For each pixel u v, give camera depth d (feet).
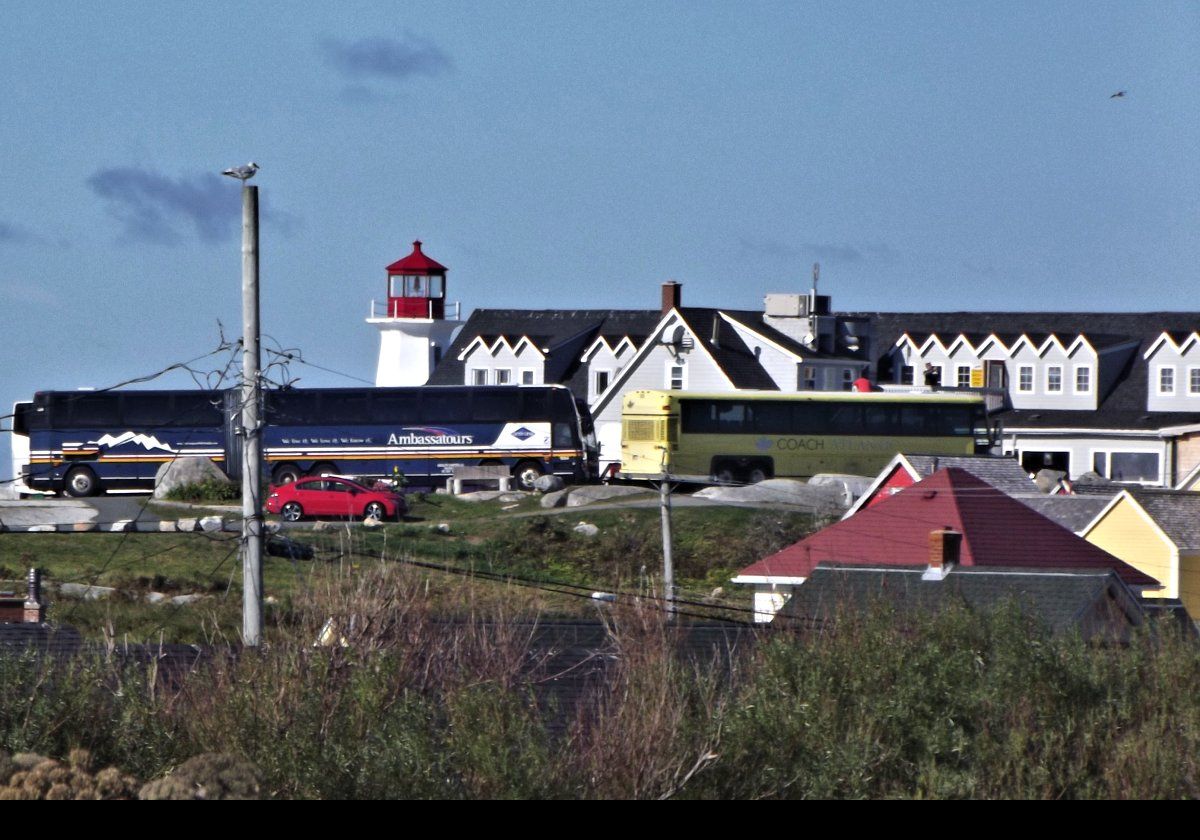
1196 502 590.55
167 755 234.99
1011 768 253.03
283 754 229.04
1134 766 250.78
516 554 634.02
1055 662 277.44
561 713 255.09
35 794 204.13
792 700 258.78
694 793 229.04
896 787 247.09
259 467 289.12
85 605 460.55
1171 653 283.38
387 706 240.32
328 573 283.18
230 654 261.85
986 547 493.77
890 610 304.30
